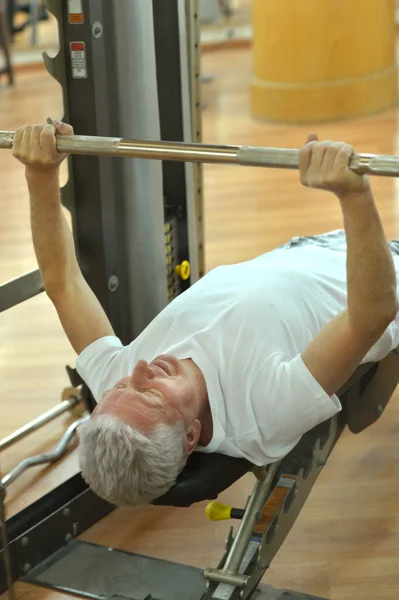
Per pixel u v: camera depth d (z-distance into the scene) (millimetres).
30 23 8703
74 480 2484
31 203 1990
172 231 2891
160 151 1725
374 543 2316
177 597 2188
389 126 5973
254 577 1987
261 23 6133
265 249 4160
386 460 2648
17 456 2803
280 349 1893
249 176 5270
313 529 2387
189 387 1811
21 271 3693
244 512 2018
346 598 2137
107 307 2674
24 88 7512
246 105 6852
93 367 2012
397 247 2379
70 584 2279
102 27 2412
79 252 2631
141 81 2506
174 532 2461
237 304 1955
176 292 2977
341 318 1787
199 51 2809
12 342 3488
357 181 1585
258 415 1830
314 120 6203
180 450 1760
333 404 1798
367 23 6051
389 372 2412
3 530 2164
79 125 2490
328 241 2416
